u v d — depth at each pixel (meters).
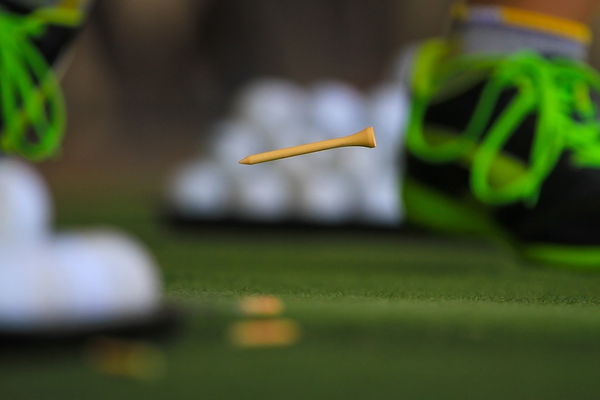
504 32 1.62
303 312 1.32
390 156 1.87
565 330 1.22
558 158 1.59
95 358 1.01
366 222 1.86
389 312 1.33
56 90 1.57
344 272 1.65
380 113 1.89
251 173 1.90
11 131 1.55
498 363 1.01
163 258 1.72
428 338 1.15
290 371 0.96
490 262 1.70
